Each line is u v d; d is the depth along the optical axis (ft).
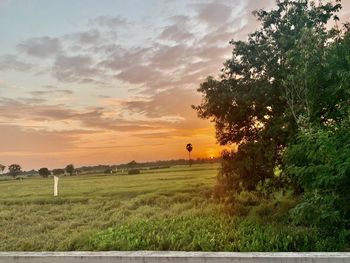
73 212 54.90
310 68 32.12
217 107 48.93
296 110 35.47
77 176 136.26
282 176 47.16
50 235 39.70
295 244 29.94
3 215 52.80
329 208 25.53
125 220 45.62
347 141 23.84
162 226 38.37
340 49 32.53
